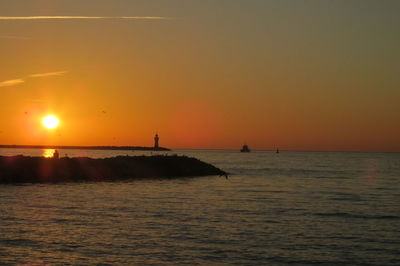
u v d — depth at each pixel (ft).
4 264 77.25
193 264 79.10
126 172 279.28
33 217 117.91
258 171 367.86
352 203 160.04
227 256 83.92
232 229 106.32
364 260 83.20
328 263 81.10
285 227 110.11
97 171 265.54
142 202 152.05
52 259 80.38
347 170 411.34
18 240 92.32
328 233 104.12
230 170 375.04
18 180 225.35
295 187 223.10
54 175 241.76
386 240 98.07
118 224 110.32
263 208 141.90
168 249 87.71
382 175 339.16
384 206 152.35
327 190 209.77
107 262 79.30
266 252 86.99
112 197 165.37
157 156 326.85
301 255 85.51
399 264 81.25
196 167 320.09
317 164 547.90
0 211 126.52
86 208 135.74
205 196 173.58
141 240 94.17
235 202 156.25
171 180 257.34
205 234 100.48
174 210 134.41
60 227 105.40
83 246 88.84
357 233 104.68
